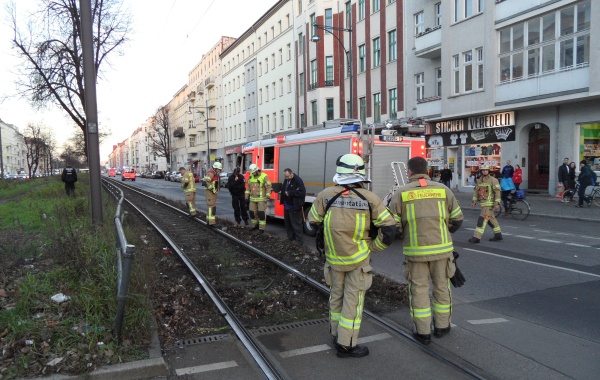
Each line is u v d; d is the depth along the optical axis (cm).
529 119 2014
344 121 1183
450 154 2461
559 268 740
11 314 448
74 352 385
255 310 538
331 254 401
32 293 518
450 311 442
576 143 1844
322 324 493
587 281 656
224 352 422
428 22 2531
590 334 454
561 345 426
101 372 359
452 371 376
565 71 1758
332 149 1096
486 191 994
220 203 2256
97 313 448
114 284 477
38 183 4050
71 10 1839
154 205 2117
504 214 1467
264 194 1166
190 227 1320
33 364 368
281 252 902
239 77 5759
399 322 493
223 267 775
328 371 379
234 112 6006
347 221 390
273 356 411
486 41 2080
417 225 420
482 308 544
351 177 395
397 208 427
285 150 1312
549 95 1820
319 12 3503
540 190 2034
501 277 688
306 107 3788
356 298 397
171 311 534
